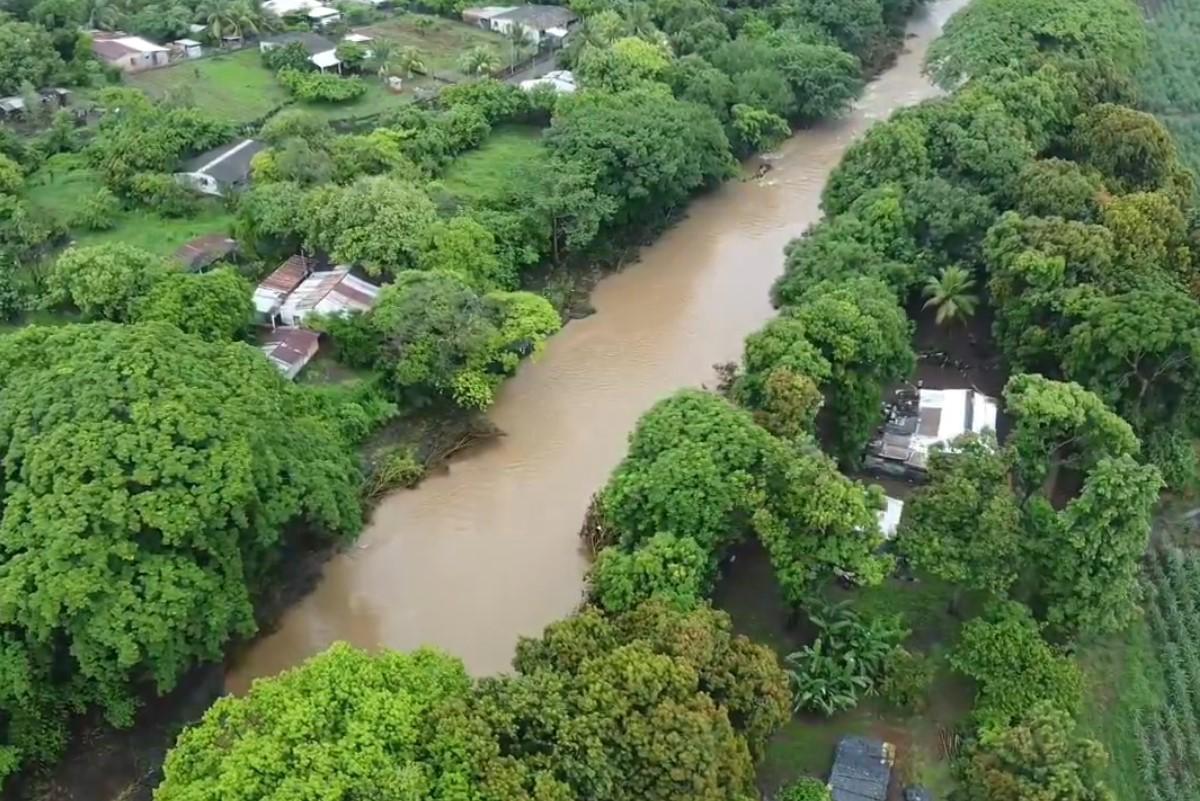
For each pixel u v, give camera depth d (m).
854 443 59.31
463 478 63.03
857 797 43.34
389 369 66.00
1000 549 47.16
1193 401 59.38
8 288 68.19
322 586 55.72
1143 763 45.03
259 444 48.78
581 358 73.25
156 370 49.91
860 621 50.22
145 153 84.25
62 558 42.06
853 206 74.06
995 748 41.47
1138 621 51.69
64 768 44.84
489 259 72.88
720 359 73.06
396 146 87.00
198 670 49.19
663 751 36.97
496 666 51.59
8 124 93.94
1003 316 65.94
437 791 36.41
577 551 58.06
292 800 35.41
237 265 76.06
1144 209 68.31
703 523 48.38
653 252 85.69
